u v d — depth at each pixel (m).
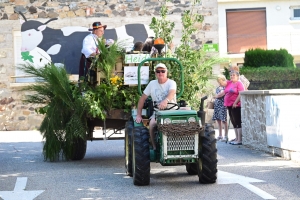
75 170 12.87
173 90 11.09
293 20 32.59
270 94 14.82
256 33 32.72
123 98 13.59
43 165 13.88
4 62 26.52
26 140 20.81
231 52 32.75
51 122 14.19
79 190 10.35
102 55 13.68
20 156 15.85
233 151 15.82
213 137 10.55
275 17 32.66
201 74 13.91
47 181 11.41
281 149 14.26
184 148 10.26
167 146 10.21
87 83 13.98
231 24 32.66
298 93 12.88
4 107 26.55
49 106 14.25
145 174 10.49
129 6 26.41
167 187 10.41
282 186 10.16
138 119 11.28
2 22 26.45
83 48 14.91
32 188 10.69
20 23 26.47
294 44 32.75
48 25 26.42
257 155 14.77
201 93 14.15
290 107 13.48
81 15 26.41
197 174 11.75
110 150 17.19
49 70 14.12
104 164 13.88
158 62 13.23
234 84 17.72
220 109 18.58
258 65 27.50
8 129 26.53
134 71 13.19
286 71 26.25
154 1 26.38
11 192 10.30
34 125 26.56
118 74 13.77
